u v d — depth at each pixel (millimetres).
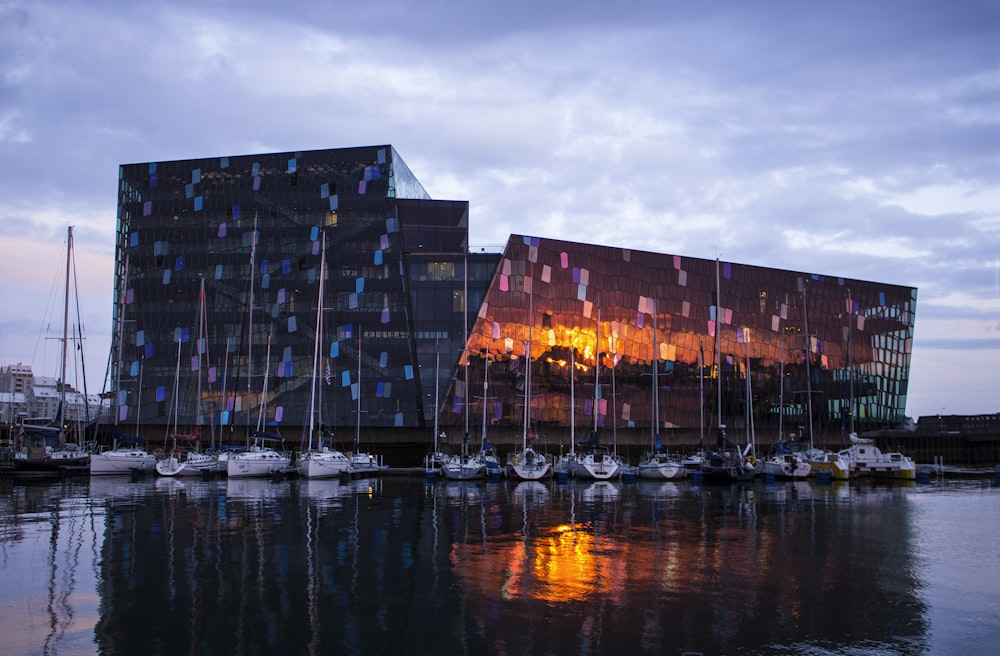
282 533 36688
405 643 20359
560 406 98125
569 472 75938
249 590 25500
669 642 20531
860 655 19812
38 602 24000
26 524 39281
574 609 23438
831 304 121000
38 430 75812
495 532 37531
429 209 106250
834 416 118875
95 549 32375
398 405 96688
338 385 97812
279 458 75562
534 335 97750
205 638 20703
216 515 43125
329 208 102875
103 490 58469
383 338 98438
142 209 107812
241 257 104500
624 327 103938
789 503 52344
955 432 119438
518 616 22656
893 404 127312
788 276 117062
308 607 23531
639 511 46844
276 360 100625
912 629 21906
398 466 95500
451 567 29078
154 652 19688
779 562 30562
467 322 100000
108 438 100875
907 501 54156
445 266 101375
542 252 99438
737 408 110500
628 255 105375
